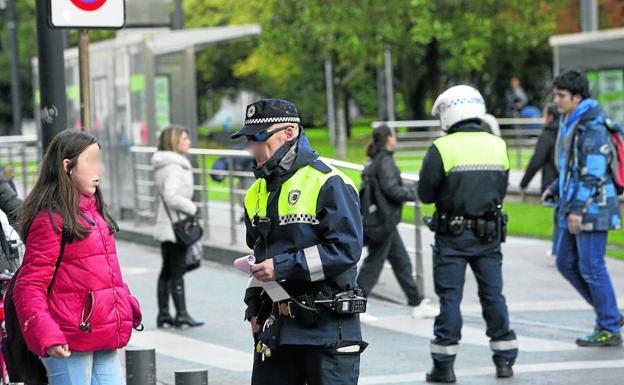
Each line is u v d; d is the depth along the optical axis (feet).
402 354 65.10
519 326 71.56
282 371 37.01
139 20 128.67
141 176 129.39
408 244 110.73
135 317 38.70
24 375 38.42
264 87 351.46
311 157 36.01
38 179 36.83
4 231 46.11
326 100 343.87
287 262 34.88
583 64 151.02
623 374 57.11
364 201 77.10
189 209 73.92
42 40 55.52
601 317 64.54
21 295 35.99
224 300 86.38
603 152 63.21
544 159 96.22
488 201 55.52
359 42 238.89
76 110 151.23
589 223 63.41
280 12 249.75
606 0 244.22
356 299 35.83
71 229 35.96
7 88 376.07
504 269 94.84
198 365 63.72
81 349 36.47
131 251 117.39
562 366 59.57
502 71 334.24
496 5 249.96
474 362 61.82
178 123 132.98
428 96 287.07
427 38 236.22
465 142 55.42
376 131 76.84
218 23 288.51
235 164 123.95
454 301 56.13
